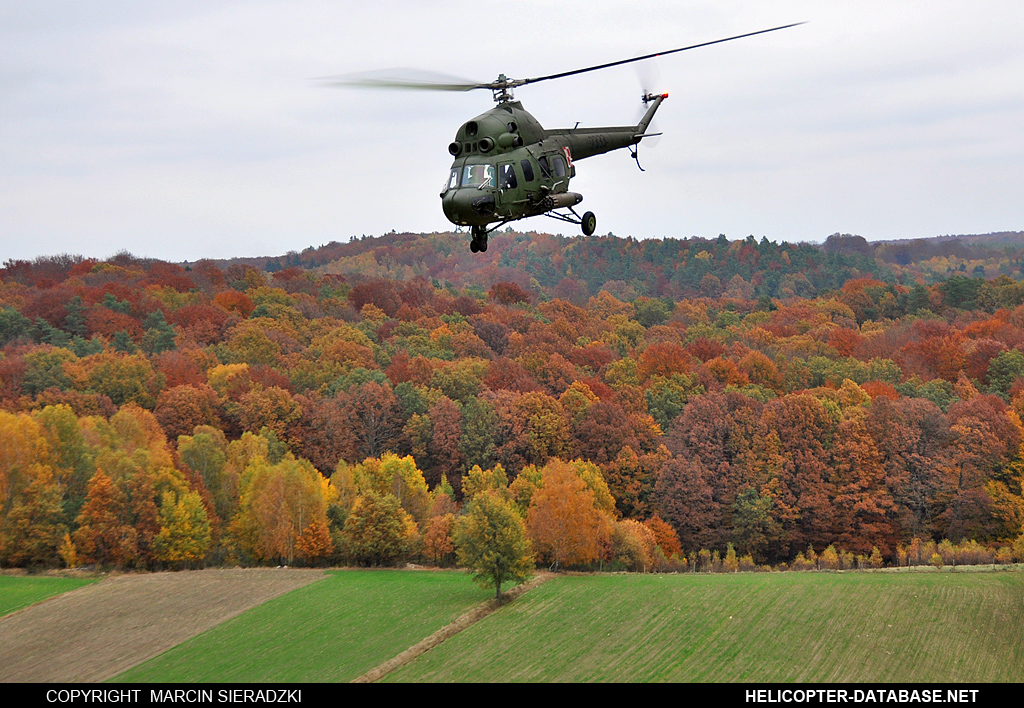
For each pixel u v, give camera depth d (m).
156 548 86.38
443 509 96.75
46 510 89.31
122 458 92.44
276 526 88.69
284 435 124.75
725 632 62.53
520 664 58.38
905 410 112.06
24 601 73.81
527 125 37.00
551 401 120.81
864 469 105.38
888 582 72.00
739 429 111.31
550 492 84.38
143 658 61.19
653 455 109.00
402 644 62.03
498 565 71.12
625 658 58.91
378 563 88.69
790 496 104.62
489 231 36.56
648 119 45.00
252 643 63.41
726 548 101.25
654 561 91.25
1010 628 62.44
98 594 75.50
